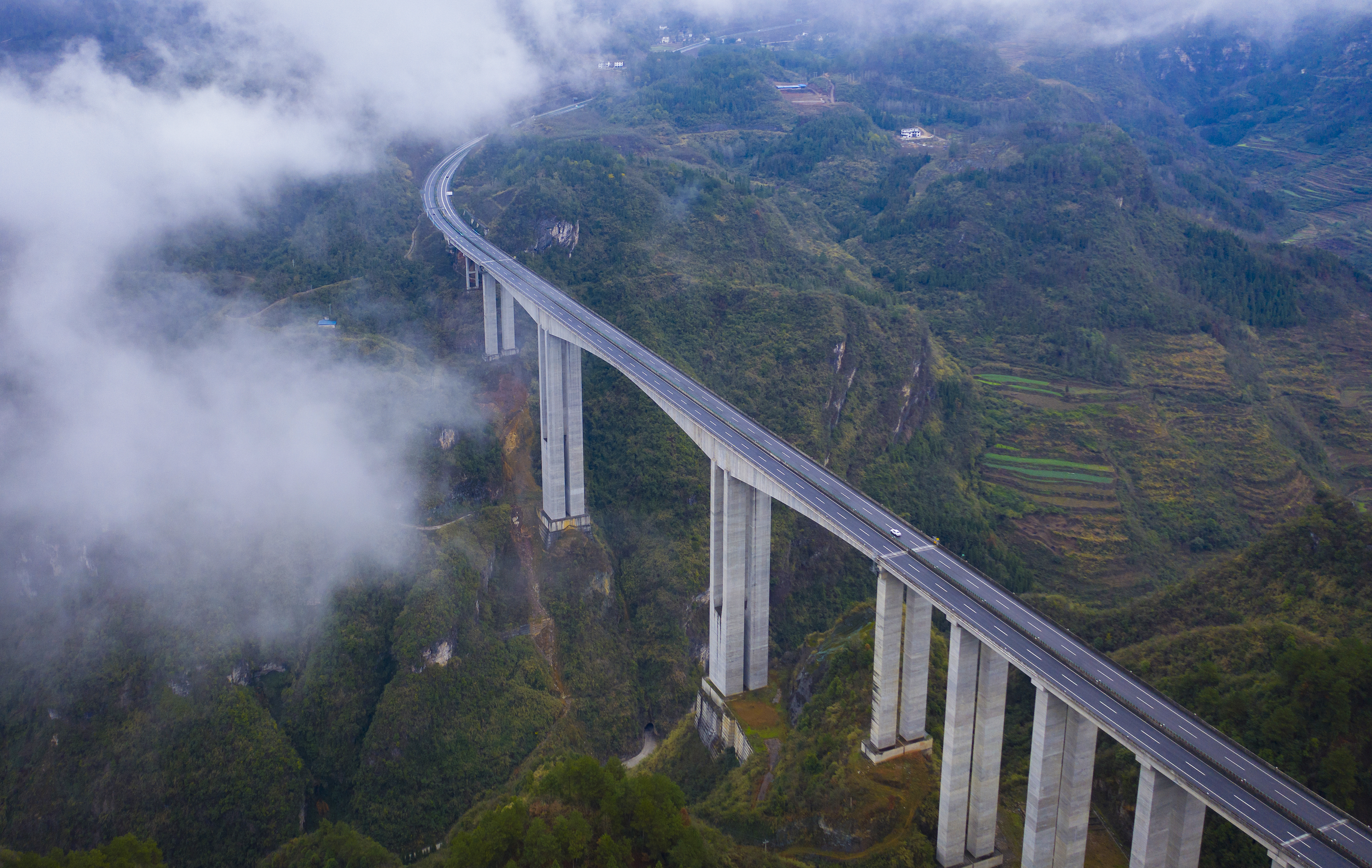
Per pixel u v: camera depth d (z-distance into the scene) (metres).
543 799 94.50
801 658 137.00
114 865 88.94
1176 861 81.69
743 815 106.81
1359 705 97.81
